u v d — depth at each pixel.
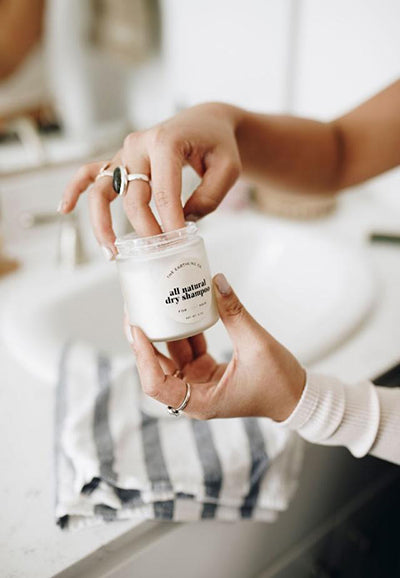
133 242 0.38
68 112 0.88
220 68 1.08
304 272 0.89
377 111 0.62
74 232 0.84
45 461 0.46
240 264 0.95
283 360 0.38
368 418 0.40
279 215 1.04
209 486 0.44
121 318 0.83
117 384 0.53
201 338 0.49
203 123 0.45
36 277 0.81
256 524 0.53
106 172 0.44
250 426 0.49
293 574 0.66
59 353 0.62
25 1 0.76
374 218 1.03
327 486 0.64
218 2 1.01
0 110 0.81
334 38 1.02
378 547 0.85
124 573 0.41
